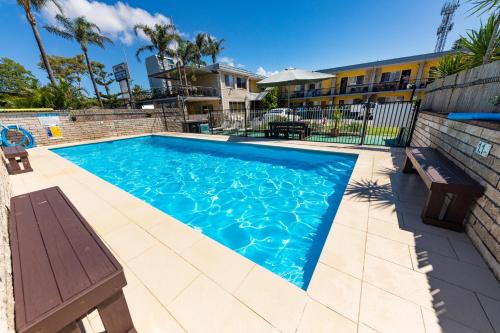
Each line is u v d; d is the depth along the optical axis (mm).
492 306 1507
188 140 10547
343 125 8969
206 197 4727
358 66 18500
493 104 2613
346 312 1501
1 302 975
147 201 4652
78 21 16125
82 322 1537
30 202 2207
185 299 1672
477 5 2738
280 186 5043
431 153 3486
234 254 2170
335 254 2047
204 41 21734
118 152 9531
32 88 14398
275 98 20891
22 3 12000
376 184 3732
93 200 3652
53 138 10031
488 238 1887
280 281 1801
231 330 1425
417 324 1410
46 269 1224
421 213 2709
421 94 16859
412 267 1868
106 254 1342
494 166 1935
